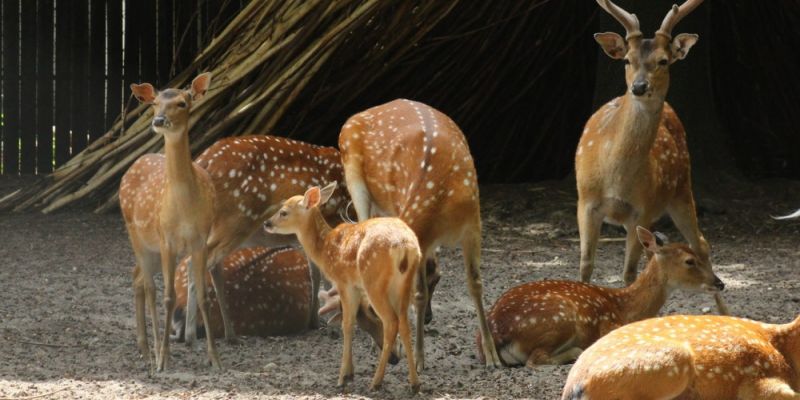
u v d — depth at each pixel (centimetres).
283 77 1903
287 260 1218
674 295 1349
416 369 993
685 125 2006
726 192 1966
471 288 1059
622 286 1425
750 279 1445
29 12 2172
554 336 1021
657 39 1138
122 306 1300
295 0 1895
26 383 968
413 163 1092
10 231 1753
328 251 980
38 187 1934
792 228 1778
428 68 2139
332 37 1889
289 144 1240
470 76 2181
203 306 1039
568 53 2280
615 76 2039
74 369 1025
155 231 1037
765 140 2320
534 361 1023
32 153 2206
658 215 1220
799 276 1459
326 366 1058
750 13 2314
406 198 1084
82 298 1327
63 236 1723
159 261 1088
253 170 1195
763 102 2348
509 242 1716
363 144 1169
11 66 2180
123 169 1917
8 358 1056
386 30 1962
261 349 1134
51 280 1419
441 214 1045
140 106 2006
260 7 1920
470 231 1065
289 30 1906
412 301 1118
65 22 2186
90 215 1903
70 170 1934
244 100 1916
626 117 1141
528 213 1912
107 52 2205
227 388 959
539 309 1027
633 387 773
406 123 1136
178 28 2200
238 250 1229
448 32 2081
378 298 936
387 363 1045
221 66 1925
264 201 1204
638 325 827
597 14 2231
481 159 2278
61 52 2191
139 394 936
